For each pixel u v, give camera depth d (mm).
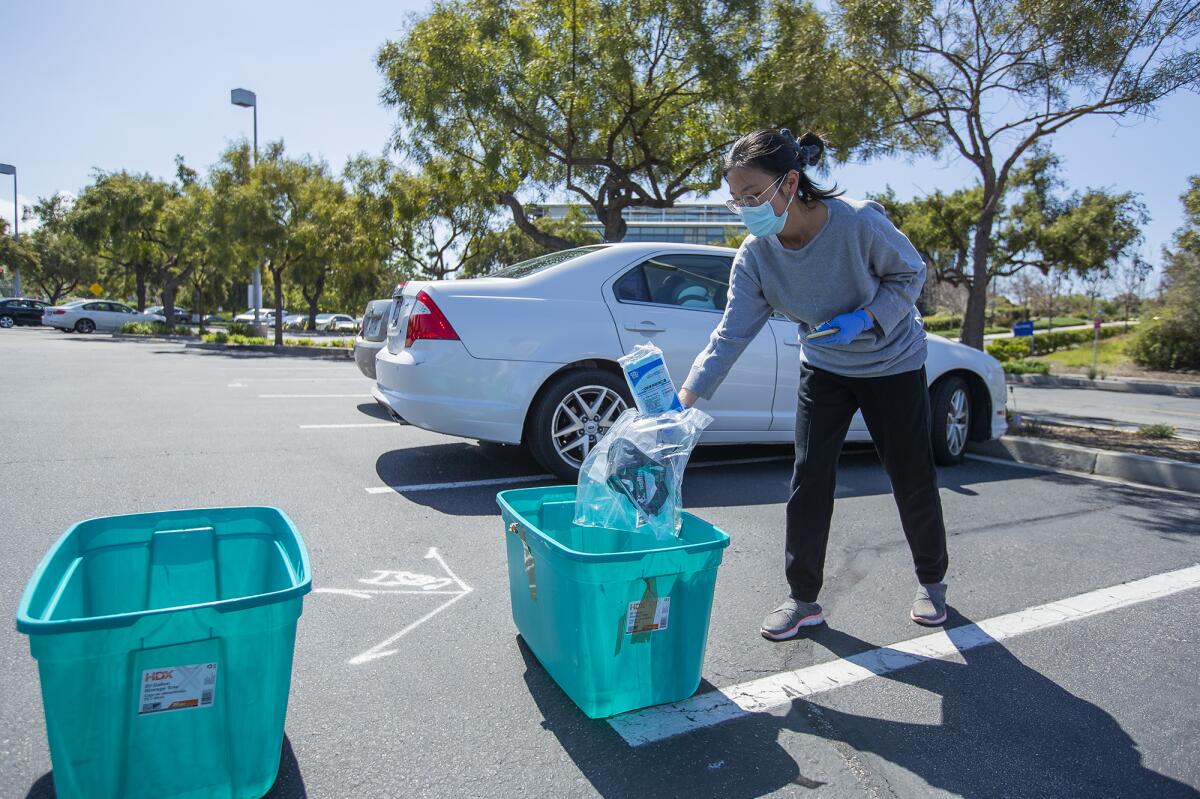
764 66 11633
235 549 2229
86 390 9141
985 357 6035
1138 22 6730
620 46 10953
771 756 2098
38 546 3457
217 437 6125
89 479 4637
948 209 24672
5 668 2420
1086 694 2484
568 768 2016
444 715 2246
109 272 52500
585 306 4824
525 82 11859
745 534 4023
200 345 20578
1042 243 23984
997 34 7781
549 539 2168
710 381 2754
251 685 1727
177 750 1676
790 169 2352
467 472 5086
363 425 6875
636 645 2191
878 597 3250
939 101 8812
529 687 2420
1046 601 3254
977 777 2031
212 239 21875
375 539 3721
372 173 21672
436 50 11789
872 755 2117
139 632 1587
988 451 6484
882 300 2539
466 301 4594
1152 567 3701
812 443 2781
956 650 2775
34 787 1862
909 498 2842
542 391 4762
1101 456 5734
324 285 44188
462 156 13672
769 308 2820
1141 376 20016
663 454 2367
